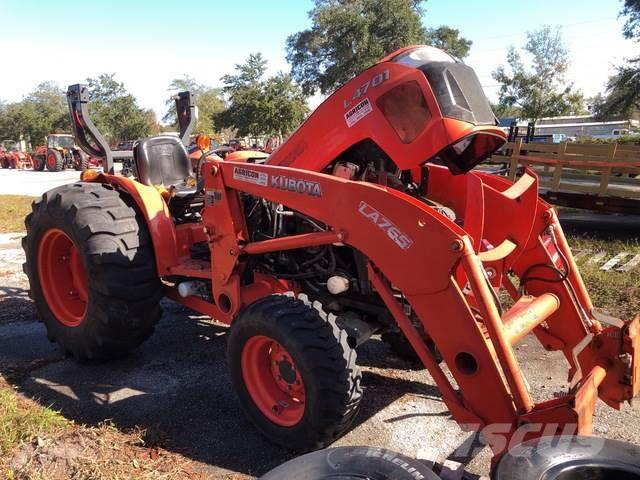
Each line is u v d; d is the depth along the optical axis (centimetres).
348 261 339
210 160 357
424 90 294
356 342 311
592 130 4494
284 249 324
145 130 4050
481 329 251
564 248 339
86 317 389
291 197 307
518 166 1032
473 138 343
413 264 260
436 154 294
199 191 439
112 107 3994
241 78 3181
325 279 354
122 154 511
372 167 330
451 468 266
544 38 4259
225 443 311
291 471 199
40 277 429
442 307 254
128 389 375
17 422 314
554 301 315
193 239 414
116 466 282
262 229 366
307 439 287
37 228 416
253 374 317
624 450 206
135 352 438
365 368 408
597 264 673
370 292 323
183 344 454
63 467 281
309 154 341
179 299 410
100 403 355
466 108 297
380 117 309
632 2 3059
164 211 398
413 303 263
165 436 315
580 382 245
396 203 263
